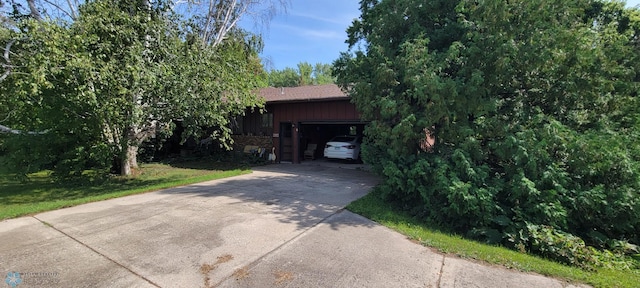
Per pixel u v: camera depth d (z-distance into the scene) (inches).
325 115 473.7
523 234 167.9
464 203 189.5
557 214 177.3
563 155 206.2
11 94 272.2
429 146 246.8
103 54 264.1
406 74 218.4
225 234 159.3
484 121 218.4
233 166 476.4
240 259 129.4
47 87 240.2
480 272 122.2
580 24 216.2
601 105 228.5
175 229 166.4
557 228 179.8
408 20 266.8
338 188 293.3
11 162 336.2
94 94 251.6
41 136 327.0
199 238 153.1
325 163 513.3
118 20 283.1
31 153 322.3
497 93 239.1
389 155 249.9
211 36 536.1
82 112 308.3
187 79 303.0
